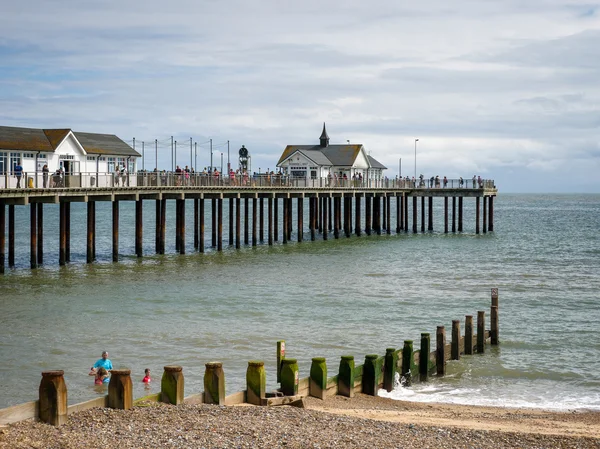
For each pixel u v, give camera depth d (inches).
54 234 3248.0
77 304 1514.5
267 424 722.2
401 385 1041.5
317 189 2928.2
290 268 2148.1
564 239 3346.5
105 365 1023.6
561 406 974.4
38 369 1059.9
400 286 1881.2
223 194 2508.6
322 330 1355.8
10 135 2244.1
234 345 1227.9
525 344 1299.2
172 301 1582.2
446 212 3503.9
